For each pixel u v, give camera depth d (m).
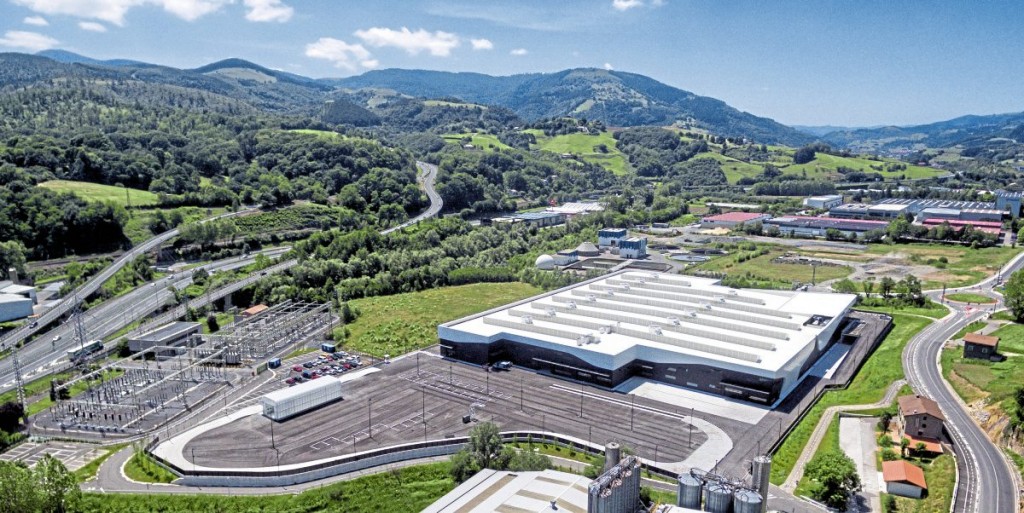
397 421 145.62
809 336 178.62
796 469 122.75
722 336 175.12
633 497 100.12
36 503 104.75
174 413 158.88
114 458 135.75
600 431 139.12
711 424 142.25
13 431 150.50
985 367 166.25
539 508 99.62
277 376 182.12
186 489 121.38
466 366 182.25
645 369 171.50
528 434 137.50
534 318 198.75
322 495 116.75
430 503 114.62
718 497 94.50
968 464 120.94
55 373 186.38
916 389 159.50
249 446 134.38
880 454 127.62
